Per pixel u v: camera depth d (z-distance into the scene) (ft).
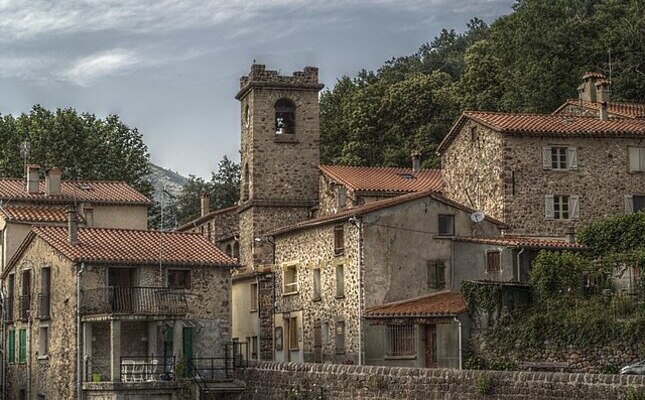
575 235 212.43
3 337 216.95
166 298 188.24
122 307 185.98
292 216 272.51
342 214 207.92
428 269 204.95
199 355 193.67
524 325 176.76
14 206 241.14
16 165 327.88
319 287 217.15
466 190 235.81
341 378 169.37
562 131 223.51
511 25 357.82
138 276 191.11
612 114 244.83
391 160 332.39
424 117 340.39
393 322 193.06
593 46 324.39
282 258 232.12
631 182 226.17
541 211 222.07
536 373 144.25
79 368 184.75
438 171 274.16
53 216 235.81
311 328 218.18
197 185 413.59
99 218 253.44
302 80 278.05
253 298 244.22
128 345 188.75
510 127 222.89
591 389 137.90
